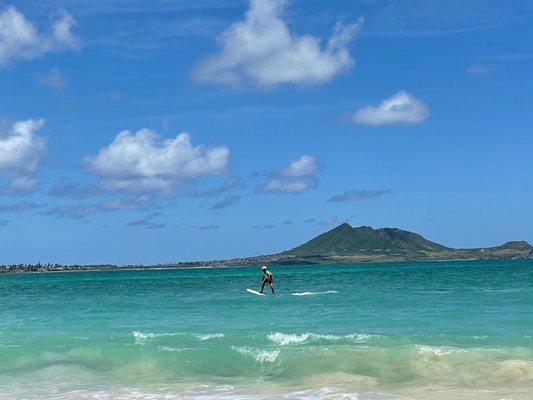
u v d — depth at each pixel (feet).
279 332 85.76
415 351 67.87
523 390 52.60
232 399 53.78
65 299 183.93
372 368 62.95
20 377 65.87
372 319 99.55
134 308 135.85
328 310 116.26
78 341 82.53
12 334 94.32
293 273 497.05
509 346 71.61
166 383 61.77
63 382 63.21
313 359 66.90
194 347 75.20
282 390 57.00
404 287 197.36
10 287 324.60
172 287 254.27
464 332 82.23
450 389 54.34
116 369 68.18
